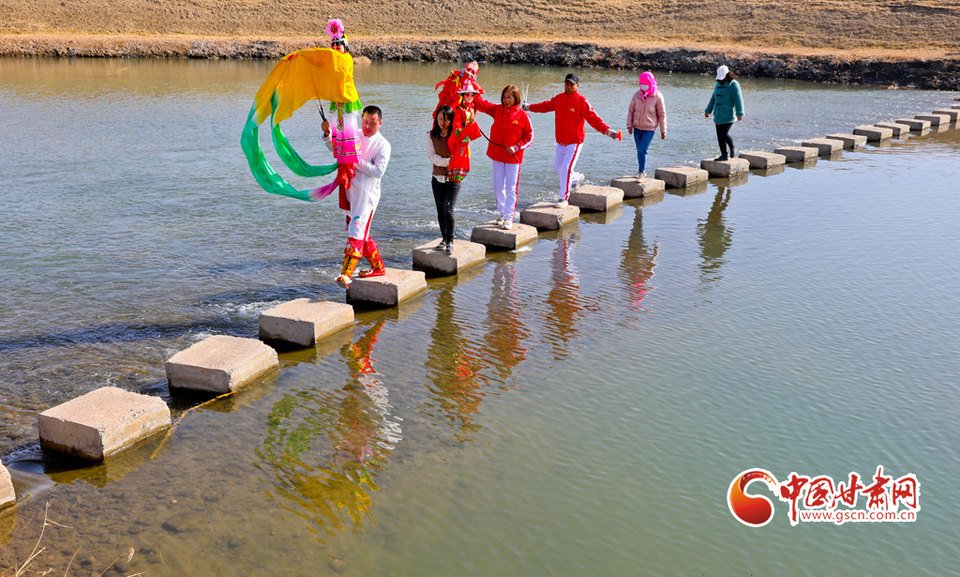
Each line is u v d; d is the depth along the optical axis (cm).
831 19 4603
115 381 600
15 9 4988
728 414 572
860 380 629
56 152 1510
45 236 971
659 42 4688
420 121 1989
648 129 1265
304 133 1797
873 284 859
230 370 582
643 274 891
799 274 891
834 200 1251
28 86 2617
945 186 1349
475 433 541
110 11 5144
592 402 588
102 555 408
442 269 884
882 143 1841
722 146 1457
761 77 3703
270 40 4397
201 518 441
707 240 1030
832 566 421
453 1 5722
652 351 681
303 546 419
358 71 3572
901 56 3516
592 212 1190
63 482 475
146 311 737
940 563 426
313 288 812
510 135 954
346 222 778
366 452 514
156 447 516
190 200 1176
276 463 499
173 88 2652
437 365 647
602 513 457
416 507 457
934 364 660
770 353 679
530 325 738
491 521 446
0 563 401
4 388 584
